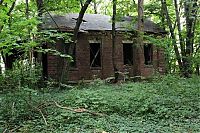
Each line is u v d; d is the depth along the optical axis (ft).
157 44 70.54
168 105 37.70
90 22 83.61
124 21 86.94
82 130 29.40
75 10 74.74
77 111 35.65
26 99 36.96
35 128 30.73
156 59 90.22
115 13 72.84
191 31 75.61
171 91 44.65
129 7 79.97
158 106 36.81
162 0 78.33
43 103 38.01
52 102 39.60
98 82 68.13
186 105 37.88
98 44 83.35
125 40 85.71
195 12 72.08
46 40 35.19
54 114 35.17
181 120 32.91
